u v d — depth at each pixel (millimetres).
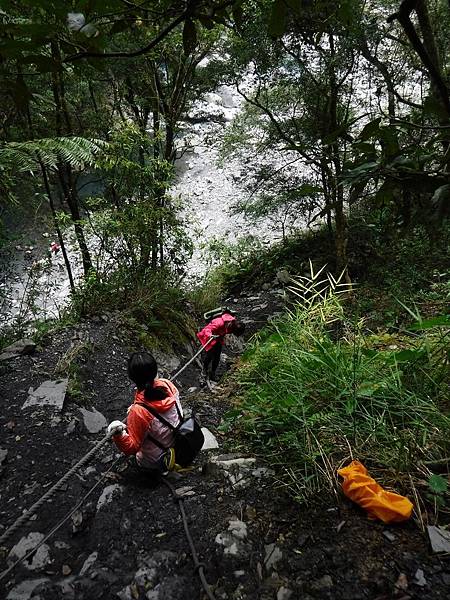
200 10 1240
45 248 10203
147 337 5637
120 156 5836
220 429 3807
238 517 2623
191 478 3150
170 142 8094
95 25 924
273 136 8562
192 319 6820
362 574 2152
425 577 2090
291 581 2184
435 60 3645
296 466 2898
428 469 2637
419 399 3018
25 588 2428
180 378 5387
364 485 2496
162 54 7082
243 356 4629
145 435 3018
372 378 3287
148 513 2828
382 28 5922
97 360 4934
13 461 3467
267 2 3750
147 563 2428
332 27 4988
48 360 4715
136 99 8148
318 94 6934
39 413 3924
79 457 3561
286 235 11289
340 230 7652
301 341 4176
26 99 1090
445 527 2316
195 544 2512
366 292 7105
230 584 2246
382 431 2875
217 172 15797
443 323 3262
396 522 2393
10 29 952
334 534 2385
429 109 1045
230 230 13352
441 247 6711
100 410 4281
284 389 3420
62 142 4168
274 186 9398
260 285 9438
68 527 2883
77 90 6852
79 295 5918
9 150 3689
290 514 2566
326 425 3072
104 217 5973
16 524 2270
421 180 1072
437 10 5875
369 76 6359
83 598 2307
